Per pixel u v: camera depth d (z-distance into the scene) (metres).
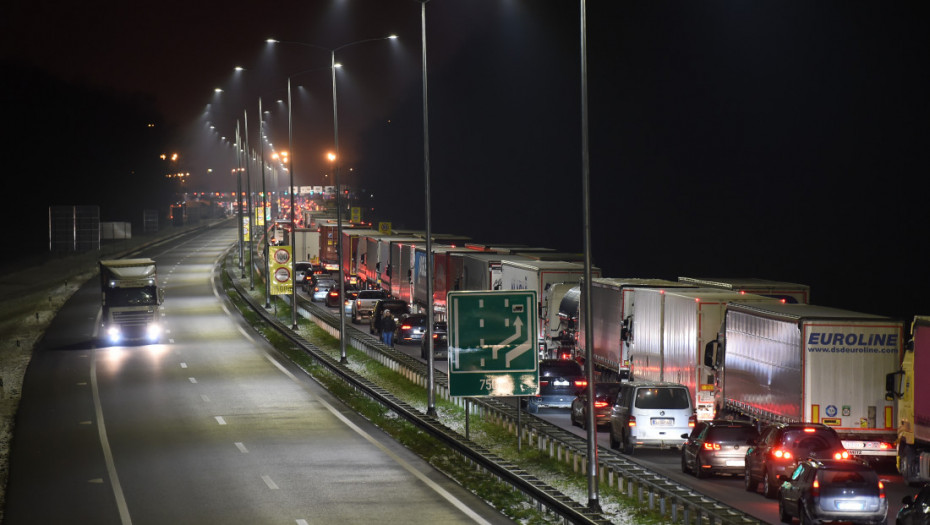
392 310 114.19
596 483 37.97
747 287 65.12
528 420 59.72
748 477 43.81
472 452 47.47
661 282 69.69
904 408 45.41
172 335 113.38
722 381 55.06
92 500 41.50
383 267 134.25
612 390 60.50
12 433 58.94
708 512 34.25
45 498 42.19
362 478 45.47
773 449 41.62
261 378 81.56
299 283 176.62
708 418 55.94
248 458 50.47
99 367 88.81
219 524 36.81
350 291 139.88
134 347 103.25
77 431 59.03
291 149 118.56
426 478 45.44
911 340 45.72
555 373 67.19
